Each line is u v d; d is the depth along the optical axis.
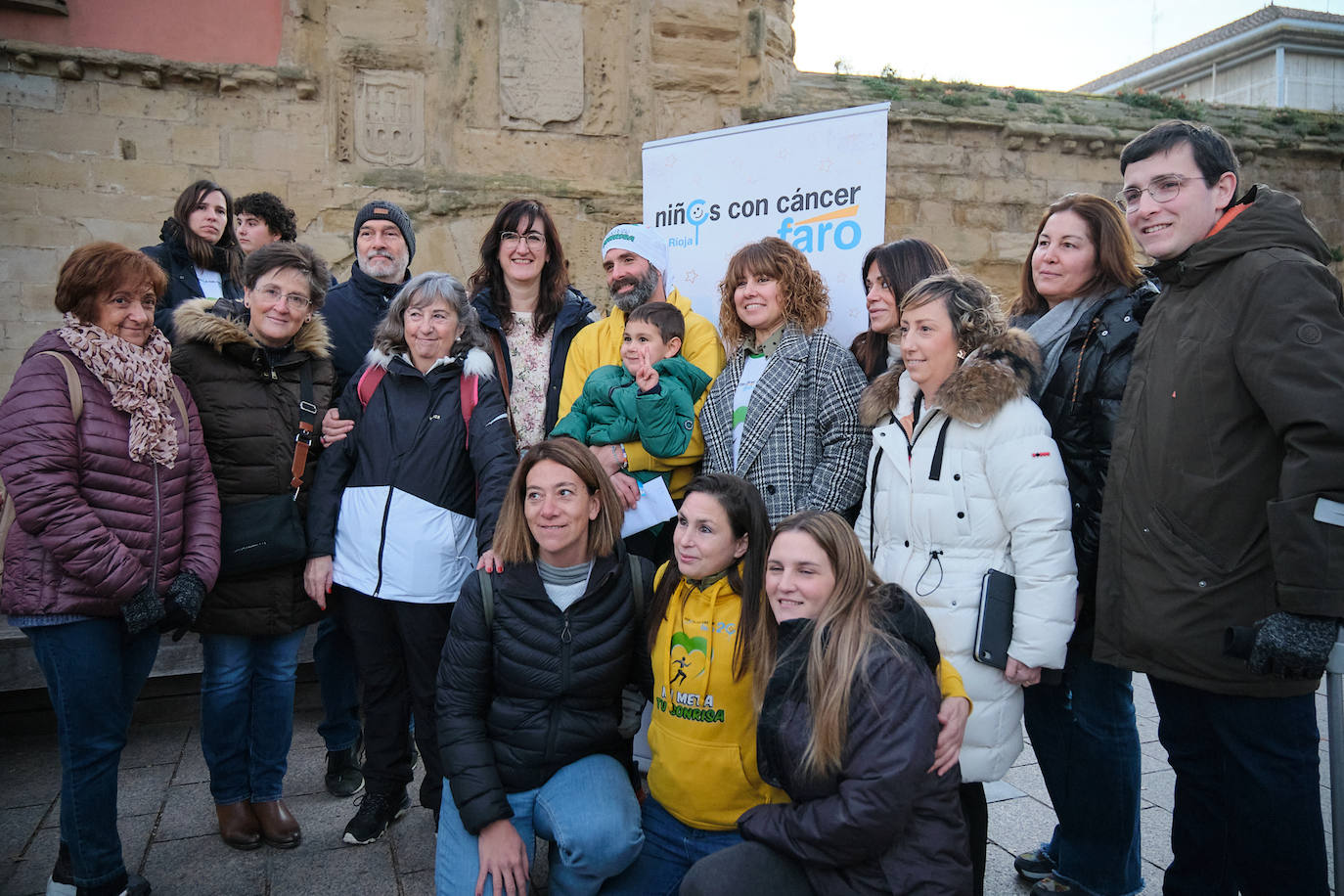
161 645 4.22
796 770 1.97
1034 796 3.47
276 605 2.92
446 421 2.91
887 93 8.70
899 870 1.90
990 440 2.26
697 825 2.32
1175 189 2.13
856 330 3.33
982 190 8.83
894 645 1.96
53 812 3.34
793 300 2.85
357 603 2.94
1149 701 4.71
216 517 2.78
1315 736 2.00
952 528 2.29
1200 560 2.02
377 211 3.70
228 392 2.85
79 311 2.50
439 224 7.36
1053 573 2.17
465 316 3.02
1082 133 8.92
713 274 3.67
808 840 1.91
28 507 2.30
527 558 2.44
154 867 2.89
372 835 3.05
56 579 2.38
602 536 2.45
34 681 4.07
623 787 2.36
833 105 8.45
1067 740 2.48
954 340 2.34
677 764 2.30
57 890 2.55
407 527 2.83
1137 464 2.16
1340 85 17.42
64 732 2.45
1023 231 8.96
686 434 2.83
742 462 2.76
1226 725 2.05
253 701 3.05
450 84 7.37
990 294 2.38
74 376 2.42
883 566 2.44
